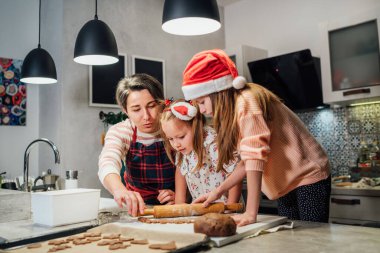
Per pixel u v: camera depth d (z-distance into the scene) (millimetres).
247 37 4090
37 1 3484
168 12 1781
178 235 912
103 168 1437
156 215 1213
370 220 2521
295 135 1357
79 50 2346
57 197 1172
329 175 1439
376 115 3031
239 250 834
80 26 3271
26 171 1925
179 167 1549
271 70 3307
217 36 4262
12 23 3311
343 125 3229
